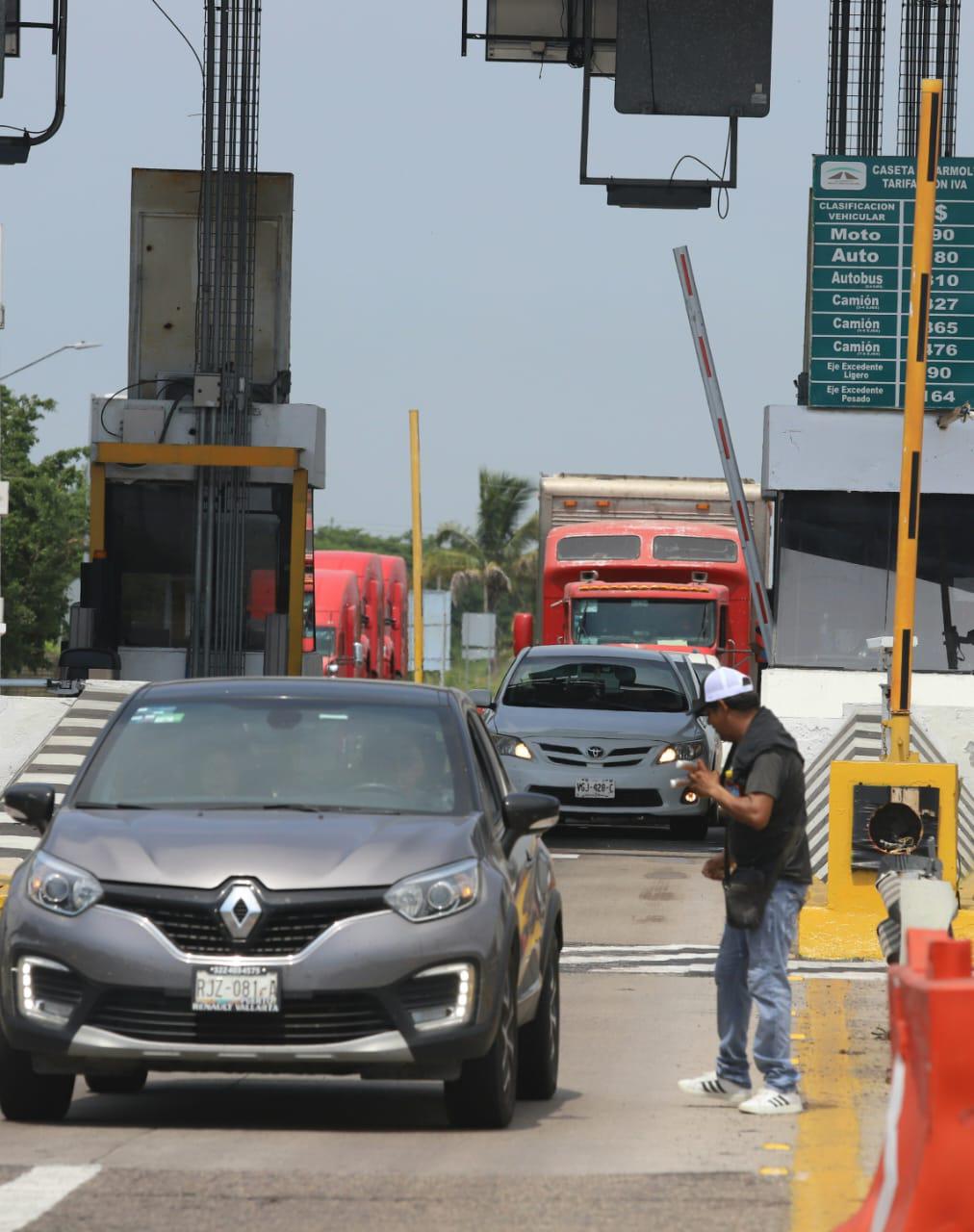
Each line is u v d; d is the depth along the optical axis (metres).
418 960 30.88
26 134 90.62
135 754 35.16
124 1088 36.84
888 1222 21.08
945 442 96.50
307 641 109.62
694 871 76.94
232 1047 30.61
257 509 96.69
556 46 89.75
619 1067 39.69
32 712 73.19
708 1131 32.22
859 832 59.78
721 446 96.56
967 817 76.50
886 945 33.75
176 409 96.44
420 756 35.00
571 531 117.00
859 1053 41.22
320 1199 26.00
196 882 31.11
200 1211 25.27
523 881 34.22
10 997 31.47
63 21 90.69
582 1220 24.91
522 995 33.56
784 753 34.31
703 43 88.56
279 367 98.56
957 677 92.62
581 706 89.00
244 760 34.84
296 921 30.98
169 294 98.44
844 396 96.56
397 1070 31.05
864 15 96.81
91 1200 25.81
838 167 95.69
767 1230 24.38
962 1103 20.23
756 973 34.41
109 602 96.31
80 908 31.23
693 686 90.38
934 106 59.06
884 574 97.44
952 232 94.94
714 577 115.06
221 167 96.62
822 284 96.38
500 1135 31.64
